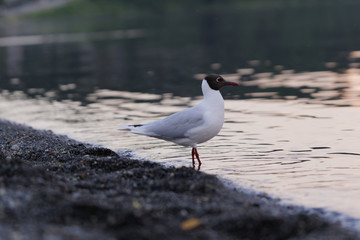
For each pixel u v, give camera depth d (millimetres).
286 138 13570
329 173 10328
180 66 33562
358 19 67438
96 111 19547
